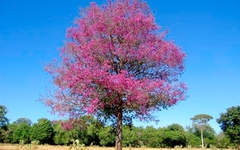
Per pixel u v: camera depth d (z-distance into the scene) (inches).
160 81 682.8
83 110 718.5
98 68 690.2
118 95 679.7
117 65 735.1
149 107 701.9
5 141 4360.2
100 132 3545.8
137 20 714.8
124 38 710.5
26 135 4306.1
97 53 711.1
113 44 727.7
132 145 3818.9
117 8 741.3
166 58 716.0
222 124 3294.8
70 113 718.5
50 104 717.3
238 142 3110.2
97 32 721.0
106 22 729.0
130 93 648.4
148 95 669.9
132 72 740.0
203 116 5206.7
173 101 691.4
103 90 677.3
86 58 681.6
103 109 723.4
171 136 4525.1
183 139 4616.1
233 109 3201.3
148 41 733.3
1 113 4281.5
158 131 4544.8
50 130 4249.5
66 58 721.6
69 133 3629.4
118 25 722.2
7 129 4421.8
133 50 696.4
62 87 699.4
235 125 3147.1
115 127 791.7
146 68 735.1
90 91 667.4
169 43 724.7
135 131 3954.2
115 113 755.4
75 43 730.8
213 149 2824.8
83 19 746.8
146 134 4409.5
